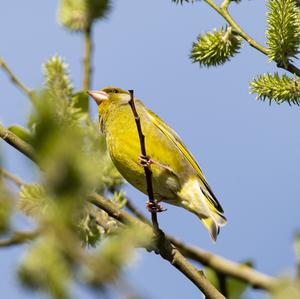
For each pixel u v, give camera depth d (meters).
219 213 10.62
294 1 8.50
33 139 3.08
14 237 3.20
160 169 10.78
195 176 10.90
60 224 3.14
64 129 3.08
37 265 3.09
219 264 9.83
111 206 8.20
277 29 8.30
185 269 8.52
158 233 8.48
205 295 8.53
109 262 3.21
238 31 8.78
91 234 7.60
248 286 9.23
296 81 8.26
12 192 3.27
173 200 10.94
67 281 3.09
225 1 8.98
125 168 10.99
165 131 11.01
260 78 8.37
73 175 3.03
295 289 3.33
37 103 3.17
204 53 9.01
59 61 8.68
